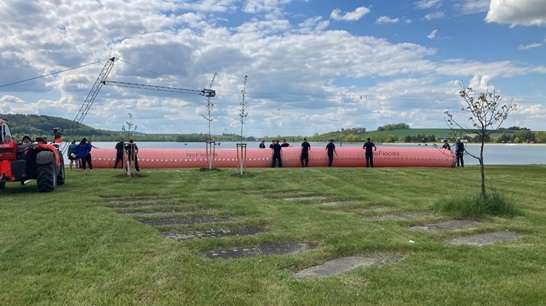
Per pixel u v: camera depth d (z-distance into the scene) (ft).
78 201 39.70
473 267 20.42
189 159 89.66
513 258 21.95
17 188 50.62
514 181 59.67
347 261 22.06
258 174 66.64
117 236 25.73
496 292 17.19
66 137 135.44
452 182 57.93
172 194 45.44
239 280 18.39
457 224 31.19
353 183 56.24
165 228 29.04
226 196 43.78
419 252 23.20
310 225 29.55
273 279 18.63
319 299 16.40
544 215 34.22
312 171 71.72
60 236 25.61
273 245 25.12
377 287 17.72
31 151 47.37
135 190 48.06
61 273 19.07
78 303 15.83
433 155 93.35
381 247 24.11
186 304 15.87
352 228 28.55
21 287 17.31
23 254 21.79
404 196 44.83
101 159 88.48
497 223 31.37
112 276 18.66
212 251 23.80
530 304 16.10
